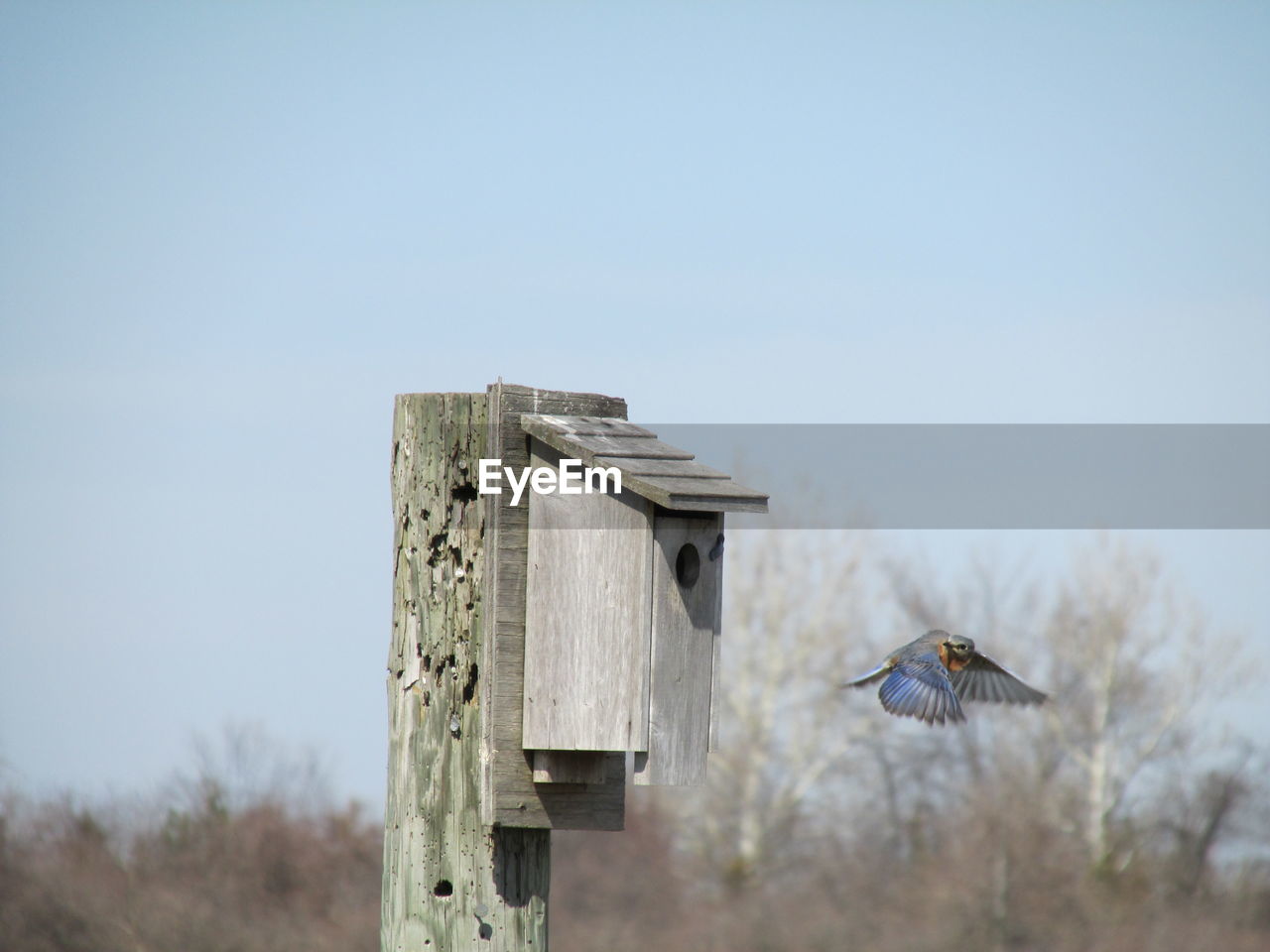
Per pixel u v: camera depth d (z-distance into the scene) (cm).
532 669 1009
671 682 1027
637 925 4822
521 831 1012
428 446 1030
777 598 4944
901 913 4888
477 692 1016
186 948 4197
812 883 4972
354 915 4459
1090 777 5078
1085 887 4906
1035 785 5078
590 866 5000
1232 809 5078
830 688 4919
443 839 999
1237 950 4647
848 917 4831
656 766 1016
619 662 1016
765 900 4872
